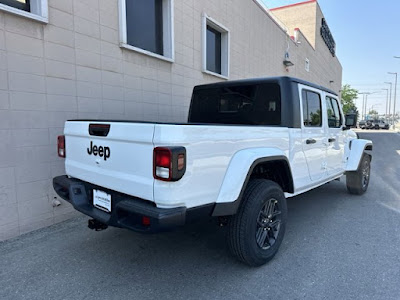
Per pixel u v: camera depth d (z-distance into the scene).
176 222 2.23
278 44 13.11
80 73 4.33
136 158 2.38
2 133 3.53
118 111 4.99
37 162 3.89
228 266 3.07
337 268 3.03
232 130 2.68
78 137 3.04
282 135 3.36
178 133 2.21
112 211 2.69
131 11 5.44
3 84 3.49
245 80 4.00
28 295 2.57
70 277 2.86
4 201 3.61
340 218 4.54
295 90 3.68
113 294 2.59
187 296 2.56
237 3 9.01
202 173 2.39
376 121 49.94
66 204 4.29
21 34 3.62
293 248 3.49
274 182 3.21
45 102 3.92
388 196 5.85
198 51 7.06
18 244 3.54
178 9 6.33
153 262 3.15
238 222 2.84
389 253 3.37
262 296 2.56
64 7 4.05
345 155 5.29
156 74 5.79
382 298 2.53
